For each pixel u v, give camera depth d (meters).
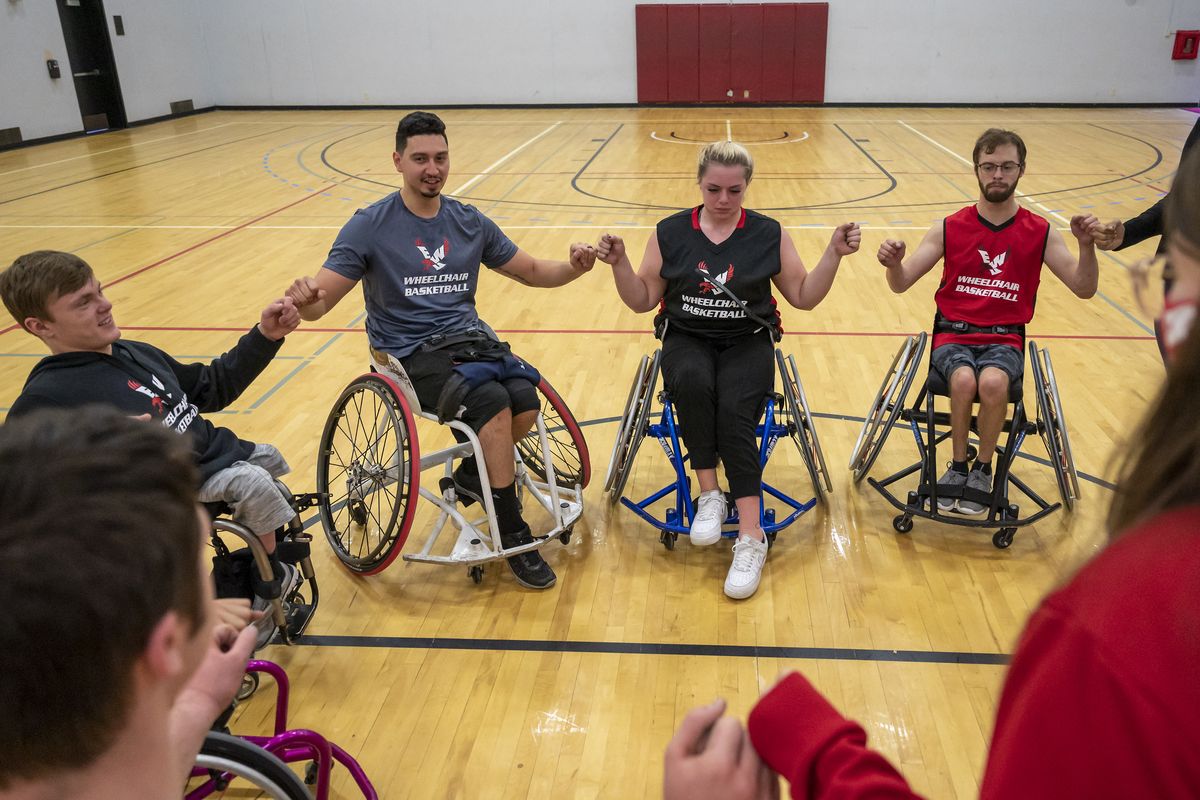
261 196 9.70
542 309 5.95
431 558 2.99
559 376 4.81
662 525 3.16
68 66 13.87
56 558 0.53
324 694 2.56
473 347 3.03
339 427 4.22
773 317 3.23
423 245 3.09
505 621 2.88
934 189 9.41
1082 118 13.98
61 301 2.24
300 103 16.66
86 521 0.54
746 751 0.69
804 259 6.95
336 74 16.39
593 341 5.34
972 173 10.23
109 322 2.35
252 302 6.21
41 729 0.55
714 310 3.15
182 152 12.58
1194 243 0.50
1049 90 14.91
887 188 9.50
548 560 3.21
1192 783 0.45
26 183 10.55
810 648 2.70
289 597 2.72
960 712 2.43
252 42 16.39
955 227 3.31
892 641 2.72
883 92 15.39
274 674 2.06
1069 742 0.48
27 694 0.54
